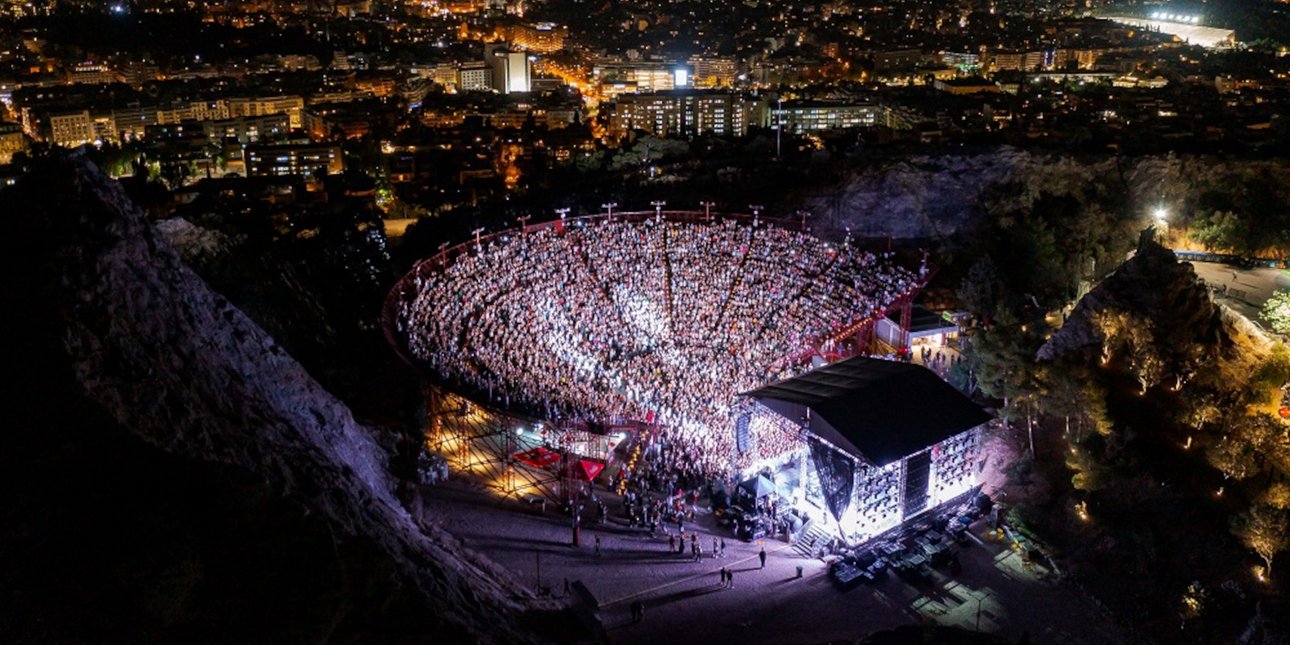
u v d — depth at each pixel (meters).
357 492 59.06
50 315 51.94
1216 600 65.00
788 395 77.38
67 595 43.22
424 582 53.44
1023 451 83.94
